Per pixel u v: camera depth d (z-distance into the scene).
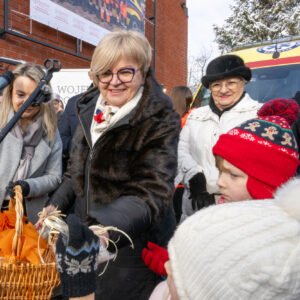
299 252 0.78
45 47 5.95
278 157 1.46
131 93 1.78
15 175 2.39
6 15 5.12
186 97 4.29
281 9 15.90
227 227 0.85
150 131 1.65
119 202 1.54
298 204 0.83
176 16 11.01
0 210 2.32
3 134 2.09
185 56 11.80
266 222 0.83
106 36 1.80
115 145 1.68
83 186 1.86
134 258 1.74
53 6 5.72
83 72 5.08
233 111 2.74
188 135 2.95
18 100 2.35
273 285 0.77
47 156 2.52
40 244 1.68
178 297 0.91
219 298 0.80
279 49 4.75
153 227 1.73
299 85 4.35
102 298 1.76
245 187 1.49
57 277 1.57
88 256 1.08
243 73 2.70
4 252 1.66
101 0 6.92
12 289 1.54
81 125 1.91
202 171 2.74
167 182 1.57
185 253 0.89
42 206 2.42
